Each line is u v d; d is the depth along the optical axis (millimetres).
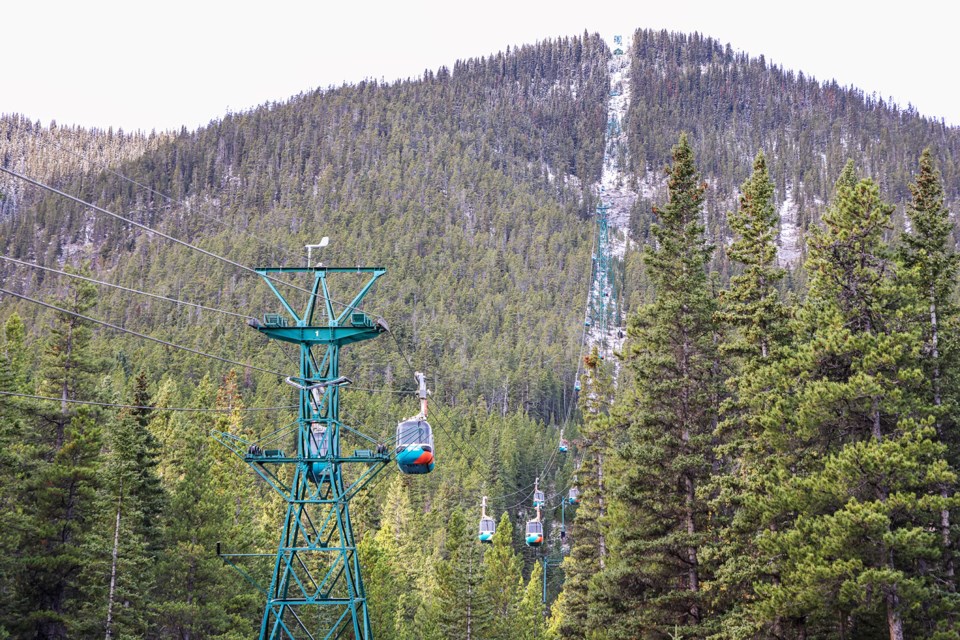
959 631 42062
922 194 53656
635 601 57656
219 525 78688
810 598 43875
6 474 66750
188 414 130625
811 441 49719
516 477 190750
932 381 49469
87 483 69375
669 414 58375
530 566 174375
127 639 63031
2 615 64312
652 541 55938
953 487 47562
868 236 49875
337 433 53812
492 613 94188
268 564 85562
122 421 71250
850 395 45250
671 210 61438
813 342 48688
